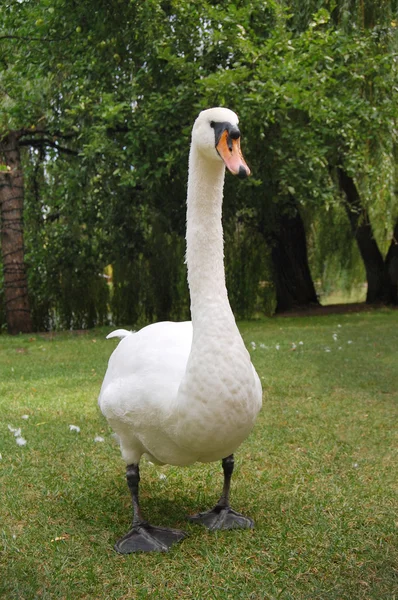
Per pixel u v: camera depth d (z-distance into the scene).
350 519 3.67
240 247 16.06
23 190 14.45
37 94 13.37
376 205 15.16
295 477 4.35
